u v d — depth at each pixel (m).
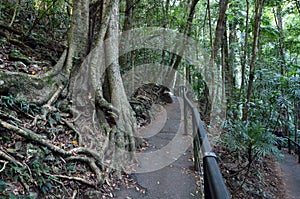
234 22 9.48
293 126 10.12
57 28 6.60
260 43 9.95
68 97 4.20
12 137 2.82
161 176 3.89
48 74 4.00
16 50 4.54
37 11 6.31
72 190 2.88
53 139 3.34
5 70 3.72
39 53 5.02
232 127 4.74
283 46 10.48
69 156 3.18
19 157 2.69
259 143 4.19
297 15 11.19
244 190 4.84
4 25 4.92
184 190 3.56
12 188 2.37
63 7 7.11
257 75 6.92
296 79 6.12
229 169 5.11
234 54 9.84
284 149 9.76
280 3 9.09
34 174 2.63
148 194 3.39
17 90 3.39
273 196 5.32
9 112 3.13
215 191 1.07
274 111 6.51
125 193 3.30
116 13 5.01
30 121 3.30
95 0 5.29
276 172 6.75
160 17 8.73
